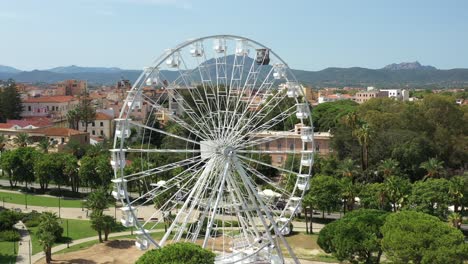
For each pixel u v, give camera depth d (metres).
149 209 109.38
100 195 88.44
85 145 154.75
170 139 136.75
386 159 115.81
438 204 88.00
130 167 117.19
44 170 119.56
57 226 81.62
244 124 71.81
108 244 84.81
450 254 58.09
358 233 66.69
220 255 65.69
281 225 74.31
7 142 165.12
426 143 122.50
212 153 62.06
